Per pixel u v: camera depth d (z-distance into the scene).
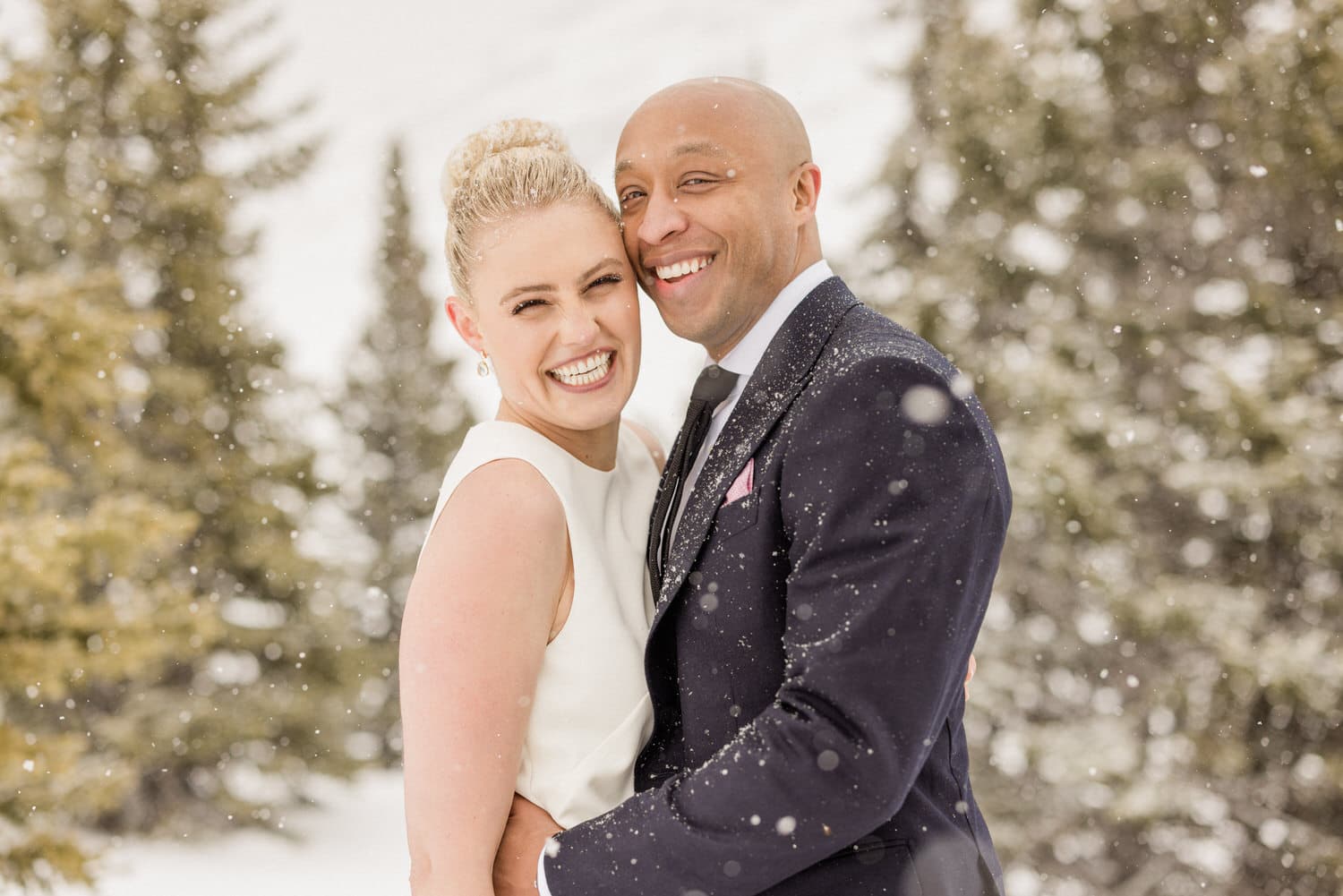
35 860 8.04
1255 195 12.27
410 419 25.80
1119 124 12.98
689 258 2.28
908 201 14.66
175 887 15.55
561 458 2.26
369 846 18.17
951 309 13.03
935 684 1.82
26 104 8.27
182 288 17.44
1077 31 12.99
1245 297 12.18
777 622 2.04
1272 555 11.46
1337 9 11.69
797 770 1.80
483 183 2.28
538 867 2.00
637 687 2.21
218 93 18.42
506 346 2.27
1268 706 10.69
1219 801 10.62
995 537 1.94
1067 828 11.28
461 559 2.08
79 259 16.69
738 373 2.34
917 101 14.94
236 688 17.56
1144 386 12.42
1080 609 12.23
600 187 2.37
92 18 17.41
